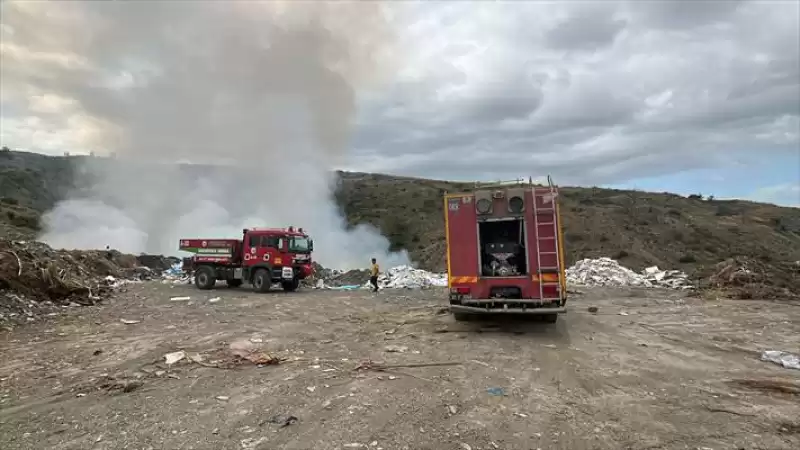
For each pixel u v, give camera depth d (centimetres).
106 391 658
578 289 2209
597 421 541
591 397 632
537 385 688
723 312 1451
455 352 905
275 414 560
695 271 2736
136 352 901
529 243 1112
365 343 1006
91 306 1575
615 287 2327
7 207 5578
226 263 2395
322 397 627
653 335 1080
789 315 1377
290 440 483
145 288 2334
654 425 528
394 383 696
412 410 574
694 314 1412
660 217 5791
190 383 696
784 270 2222
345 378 724
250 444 473
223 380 711
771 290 1869
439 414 561
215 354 885
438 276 2858
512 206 1123
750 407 590
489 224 1174
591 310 1478
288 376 734
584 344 980
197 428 517
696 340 1024
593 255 4400
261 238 2325
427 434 497
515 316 1308
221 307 1641
